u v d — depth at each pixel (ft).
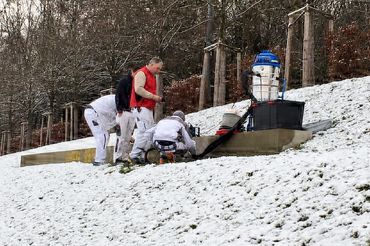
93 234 39.73
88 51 174.50
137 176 49.90
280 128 53.93
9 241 43.68
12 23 202.59
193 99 134.62
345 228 26.27
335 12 156.56
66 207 49.34
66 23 186.91
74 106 167.53
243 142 56.08
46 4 193.26
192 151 54.75
